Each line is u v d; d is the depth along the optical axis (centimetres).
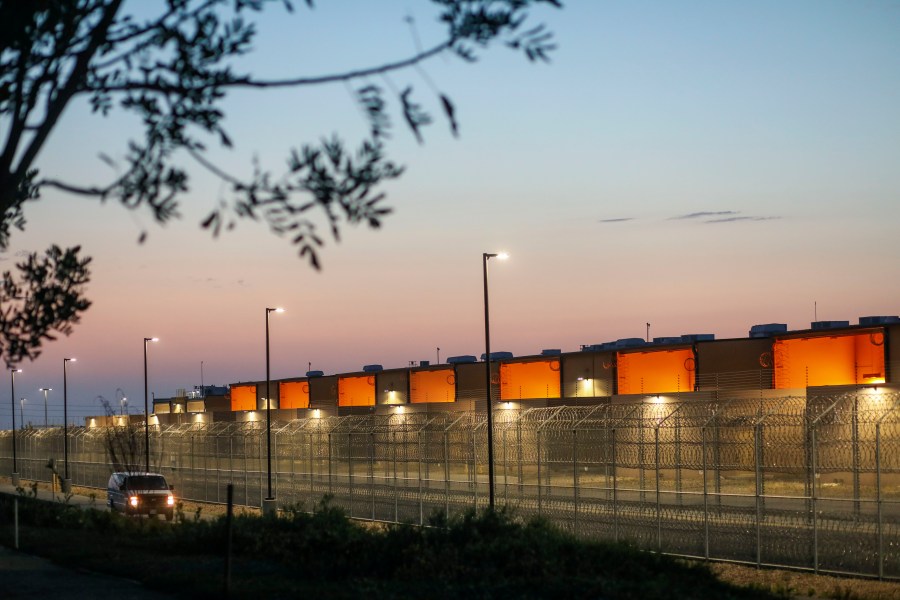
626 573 1808
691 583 1792
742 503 3084
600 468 4088
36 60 703
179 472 5153
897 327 3584
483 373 5494
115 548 2367
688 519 2762
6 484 6538
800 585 2056
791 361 3938
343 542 2067
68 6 673
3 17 625
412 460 3628
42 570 2055
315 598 1564
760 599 1728
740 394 3603
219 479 4619
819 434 2722
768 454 2886
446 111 650
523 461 3203
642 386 4512
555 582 1641
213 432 4803
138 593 1719
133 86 738
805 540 2338
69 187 691
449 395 5753
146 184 694
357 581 1759
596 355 4775
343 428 4338
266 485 4438
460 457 3841
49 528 3012
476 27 663
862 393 2755
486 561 1836
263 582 1759
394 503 3456
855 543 2262
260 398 7569
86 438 6106
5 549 2480
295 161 661
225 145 716
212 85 732
